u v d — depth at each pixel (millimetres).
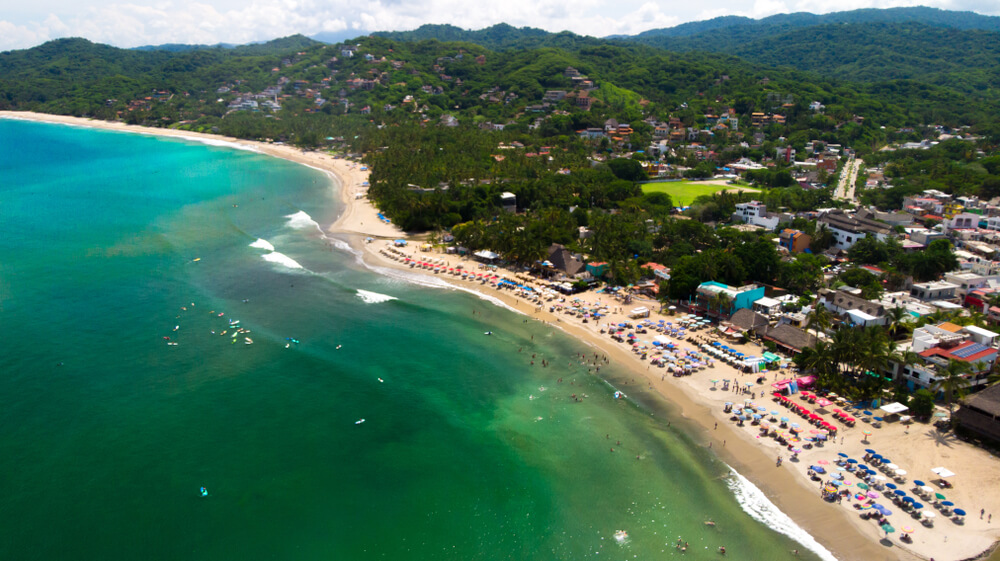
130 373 102125
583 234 182500
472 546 68062
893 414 90812
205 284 143750
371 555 66438
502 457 83312
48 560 64062
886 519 70500
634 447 85500
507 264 163500
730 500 75000
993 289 137250
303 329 121188
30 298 132000
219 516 71188
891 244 163125
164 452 82125
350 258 168625
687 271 134375
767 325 116938
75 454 80938
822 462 80750
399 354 111812
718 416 92188
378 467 80750
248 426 88625
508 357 111688
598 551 67562
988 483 75750
